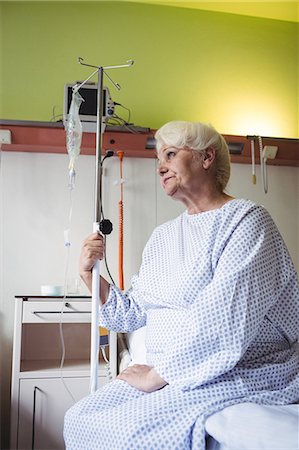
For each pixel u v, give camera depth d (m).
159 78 2.79
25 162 2.57
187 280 1.26
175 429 1.01
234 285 1.12
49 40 2.69
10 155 2.56
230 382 1.11
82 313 2.19
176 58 2.82
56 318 2.17
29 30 2.69
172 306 1.29
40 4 2.71
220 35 2.90
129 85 2.75
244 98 2.88
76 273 2.54
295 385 1.15
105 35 2.75
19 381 2.08
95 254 1.49
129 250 2.60
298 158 2.71
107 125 2.49
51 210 2.56
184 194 1.46
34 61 2.67
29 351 2.47
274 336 1.25
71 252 2.55
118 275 2.56
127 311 1.54
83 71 2.70
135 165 2.67
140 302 1.50
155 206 2.66
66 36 2.71
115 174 2.63
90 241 1.50
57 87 2.66
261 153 2.62
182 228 1.45
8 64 2.64
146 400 1.11
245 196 2.78
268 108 2.91
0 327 2.44
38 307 2.16
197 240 1.35
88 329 2.54
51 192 2.57
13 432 2.04
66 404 2.09
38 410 2.07
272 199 2.81
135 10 2.81
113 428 1.07
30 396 2.07
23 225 2.53
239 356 1.07
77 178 2.60
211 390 1.09
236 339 1.09
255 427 0.91
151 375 1.21
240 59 2.91
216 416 1.00
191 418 1.02
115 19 2.78
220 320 1.10
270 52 2.96
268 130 2.89
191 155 1.44
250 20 2.96
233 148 2.66
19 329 2.13
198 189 1.45
